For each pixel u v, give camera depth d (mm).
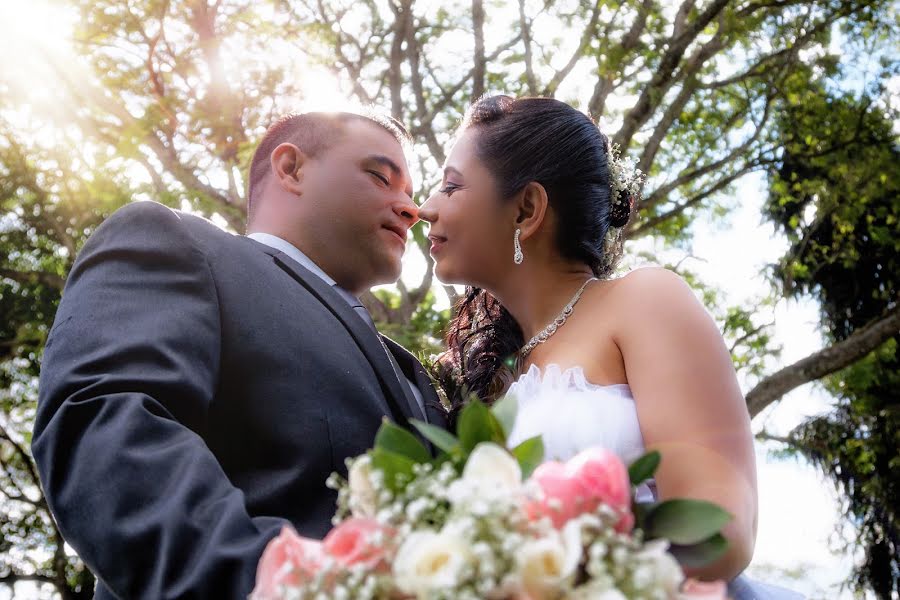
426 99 10906
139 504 1670
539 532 1171
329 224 2996
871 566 11969
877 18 10852
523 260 2646
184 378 1963
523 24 9461
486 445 1269
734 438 2129
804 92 11219
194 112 8961
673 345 2227
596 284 2561
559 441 2201
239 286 2350
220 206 8805
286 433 2195
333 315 2496
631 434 2203
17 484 11609
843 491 12102
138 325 2041
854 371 11422
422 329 9398
